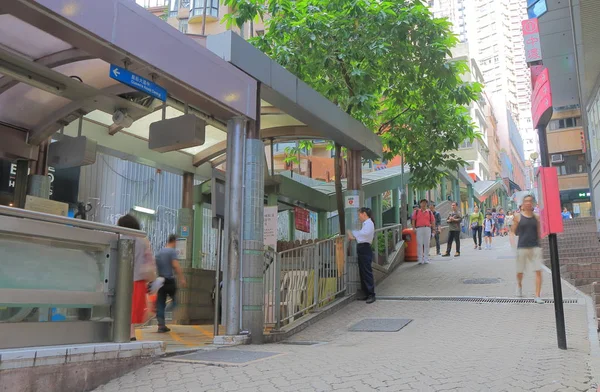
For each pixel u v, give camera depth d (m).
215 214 7.93
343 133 10.77
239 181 8.06
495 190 44.62
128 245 5.67
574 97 23.08
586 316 8.41
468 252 18.92
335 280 10.86
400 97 13.90
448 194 31.95
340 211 13.33
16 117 8.55
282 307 9.11
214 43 7.98
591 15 14.59
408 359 5.95
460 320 8.89
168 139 7.92
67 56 6.96
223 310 7.89
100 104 8.06
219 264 7.83
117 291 5.56
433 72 13.16
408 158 15.16
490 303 9.95
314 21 12.34
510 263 14.48
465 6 147.38
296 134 11.66
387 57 13.11
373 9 12.39
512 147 90.12
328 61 12.35
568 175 38.38
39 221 4.69
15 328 4.59
